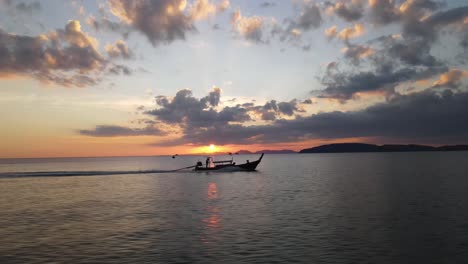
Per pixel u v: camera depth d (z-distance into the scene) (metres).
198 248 18.19
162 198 37.75
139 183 56.09
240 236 20.55
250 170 89.19
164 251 17.69
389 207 30.47
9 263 15.98
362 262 15.92
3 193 43.50
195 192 43.28
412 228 22.41
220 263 15.84
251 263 15.80
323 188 46.53
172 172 83.81
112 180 62.16
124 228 22.95
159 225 23.81
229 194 40.94
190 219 25.88
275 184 53.19
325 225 23.42
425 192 40.97
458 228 22.34
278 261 16.09
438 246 18.31
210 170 87.12
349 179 61.09
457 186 47.25
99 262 16.06
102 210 30.31
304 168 104.31
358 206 31.12
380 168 96.88
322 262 15.92
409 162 137.50
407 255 16.88
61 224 24.44
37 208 31.66
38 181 60.91
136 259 16.48
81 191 45.28
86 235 21.09
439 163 123.88
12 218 26.86
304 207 30.86
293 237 20.27
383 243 18.94
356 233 21.14
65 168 130.75
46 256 17.02
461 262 15.84
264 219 25.62
